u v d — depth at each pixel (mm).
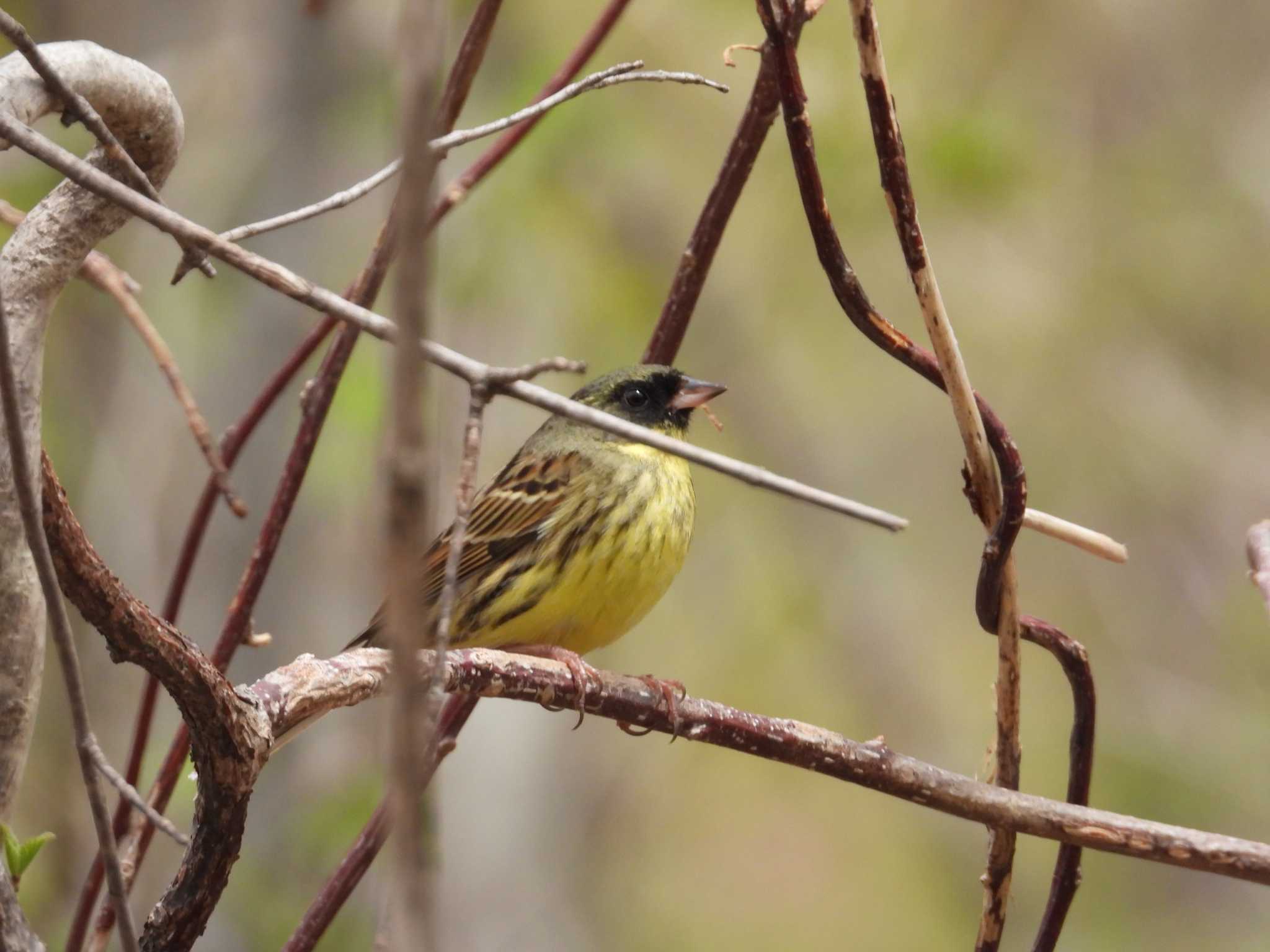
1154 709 15844
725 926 17562
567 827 16953
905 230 5281
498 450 15250
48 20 14305
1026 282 15945
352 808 11719
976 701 16750
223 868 4574
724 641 16844
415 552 2832
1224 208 16312
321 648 13312
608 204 15023
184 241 4008
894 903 17891
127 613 4203
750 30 14695
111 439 13750
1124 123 16203
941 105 14023
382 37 13375
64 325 14047
